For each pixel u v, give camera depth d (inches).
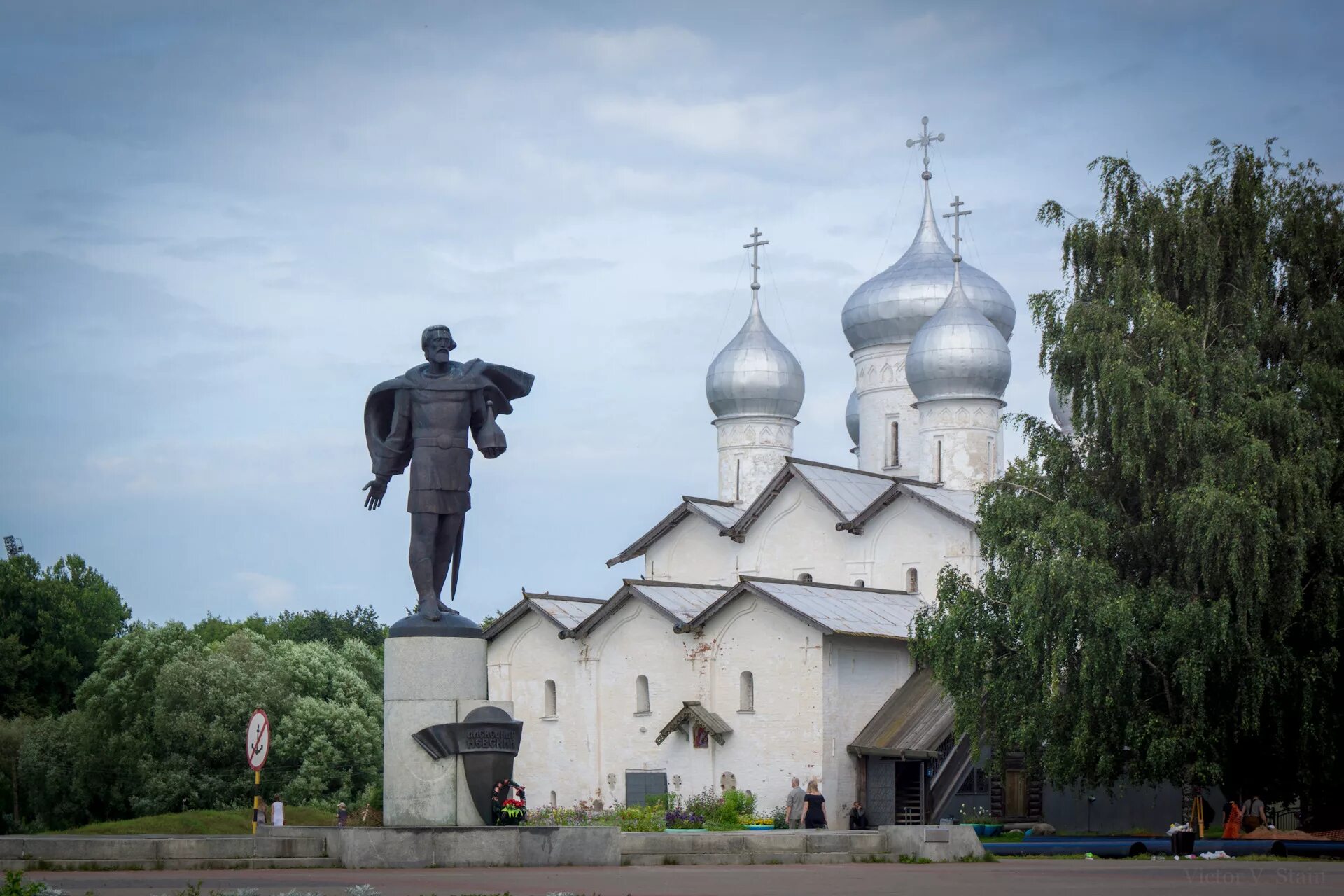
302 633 4116.6
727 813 1706.4
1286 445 1402.6
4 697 3171.8
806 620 1891.0
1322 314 1478.8
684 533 2397.9
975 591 1534.2
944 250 2568.9
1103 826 1813.5
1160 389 1396.4
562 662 2167.8
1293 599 1344.7
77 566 3636.8
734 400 2527.1
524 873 757.3
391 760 869.8
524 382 933.8
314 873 751.1
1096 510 1475.1
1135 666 1390.3
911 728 1877.5
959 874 803.4
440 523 901.2
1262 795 1509.6
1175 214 1534.2
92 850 791.1
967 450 2253.9
